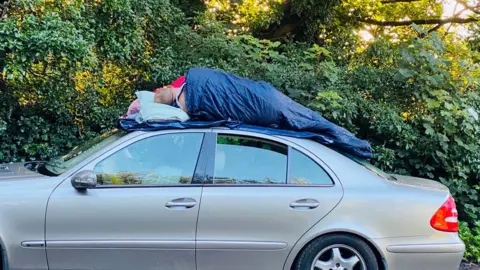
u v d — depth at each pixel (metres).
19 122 6.98
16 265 3.76
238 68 8.06
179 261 3.86
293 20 12.27
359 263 3.99
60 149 7.27
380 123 7.36
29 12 5.91
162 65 7.93
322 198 3.97
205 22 9.12
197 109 4.33
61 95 6.99
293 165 4.08
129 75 8.08
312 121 4.39
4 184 3.82
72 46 5.75
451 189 7.09
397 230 3.99
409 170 7.54
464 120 7.23
